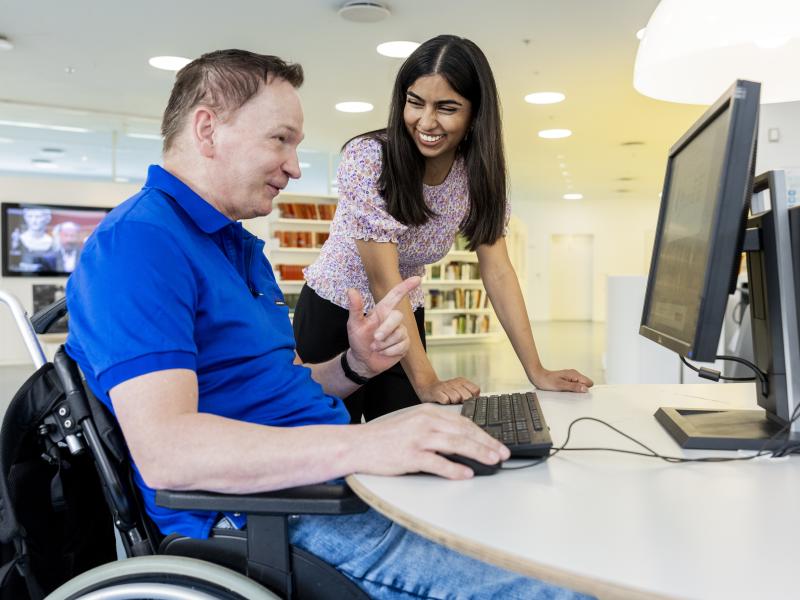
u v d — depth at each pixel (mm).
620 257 17234
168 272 985
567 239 17703
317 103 7297
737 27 1928
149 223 1015
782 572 580
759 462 940
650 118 7871
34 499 1057
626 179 12891
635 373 4504
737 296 3635
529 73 6160
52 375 1047
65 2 4668
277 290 1369
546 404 1383
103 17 4938
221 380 1099
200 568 873
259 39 5375
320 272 2004
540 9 4715
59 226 8820
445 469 847
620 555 618
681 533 670
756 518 711
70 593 909
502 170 1697
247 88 1135
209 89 1135
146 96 7133
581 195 15828
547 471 892
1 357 8570
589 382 1579
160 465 880
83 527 1143
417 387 1551
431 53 1543
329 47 5547
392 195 1672
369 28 5117
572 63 5871
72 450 1024
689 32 2012
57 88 6828
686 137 1227
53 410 1034
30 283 8695
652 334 1304
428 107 1559
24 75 6375
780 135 3547
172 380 920
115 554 1230
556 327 15180
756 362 1198
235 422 909
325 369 1412
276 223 9602
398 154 1646
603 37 5227
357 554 966
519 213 17406
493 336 12055
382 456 865
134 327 925
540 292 17578
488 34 5203
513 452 942
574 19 4883
